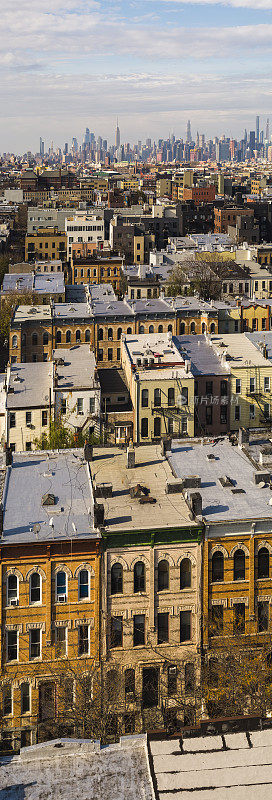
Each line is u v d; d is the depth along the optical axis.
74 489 60.69
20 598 52.81
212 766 34.00
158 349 110.19
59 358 106.19
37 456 67.50
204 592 54.78
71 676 53.62
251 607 55.75
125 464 65.81
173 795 32.72
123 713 54.41
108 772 34.66
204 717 53.84
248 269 181.12
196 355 109.12
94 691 53.47
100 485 58.97
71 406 94.69
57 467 65.12
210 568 54.75
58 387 95.00
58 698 53.78
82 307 142.38
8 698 53.81
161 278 178.62
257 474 61.12
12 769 35.16
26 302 156.88
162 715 54.75
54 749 36.03
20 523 54.78
